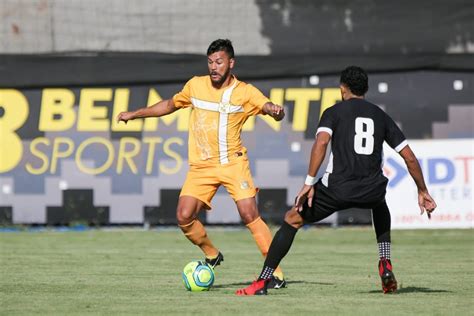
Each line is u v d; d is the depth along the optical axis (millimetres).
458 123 49125
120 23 50188
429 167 47281
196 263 24938
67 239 44375
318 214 22781
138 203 49000
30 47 50188
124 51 49500
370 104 22844
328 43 49594
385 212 23375
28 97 48969
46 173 48906
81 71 49094
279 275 25516
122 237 45375
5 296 23859
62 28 50188
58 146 48938
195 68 49188
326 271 30969
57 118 48938
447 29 49719
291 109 48906
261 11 50062
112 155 48969
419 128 49125
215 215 49031
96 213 48906
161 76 49125
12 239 44406
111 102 49094
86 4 50188
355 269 31688
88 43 50156
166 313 20406
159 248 40250
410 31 49656
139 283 27078
